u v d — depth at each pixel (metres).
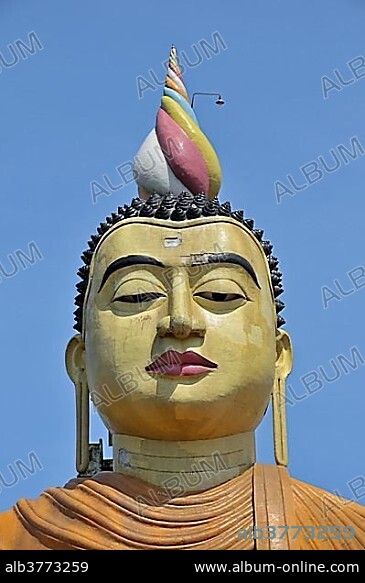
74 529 16.47
